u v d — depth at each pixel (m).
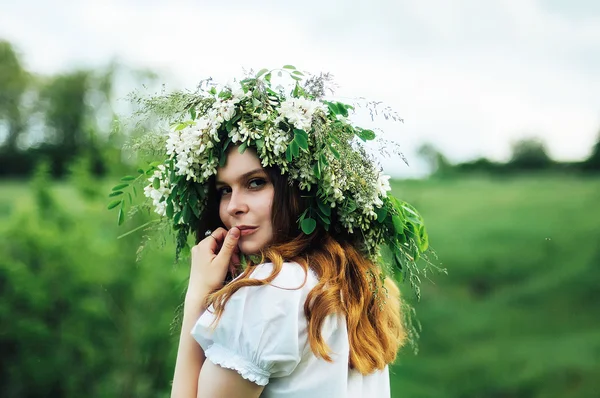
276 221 1.52
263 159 1.50
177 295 5.88
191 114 1.65
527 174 26.55
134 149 1.82
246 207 1.53
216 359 1.36
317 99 1.62
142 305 5.91
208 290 1.52
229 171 1.54
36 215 6.28
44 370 5.98
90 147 6.05
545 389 8.67
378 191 1.59
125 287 5.92
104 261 5.87
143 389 5.86
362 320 1.56
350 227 1.57
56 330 6.04
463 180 24.61
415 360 10.19
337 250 1.53
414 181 16.16
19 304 6.02
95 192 5.92
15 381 6.03
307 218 1.51
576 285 12.09
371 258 1.66
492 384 8.96
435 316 11.72
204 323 1.40
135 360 5.91
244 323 1.36
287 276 1.41
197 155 1.55
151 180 1.78
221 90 1.60
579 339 9.93
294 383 1.39
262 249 1.53
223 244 1.54
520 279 12.96
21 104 23.16
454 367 9.66
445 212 18.00
